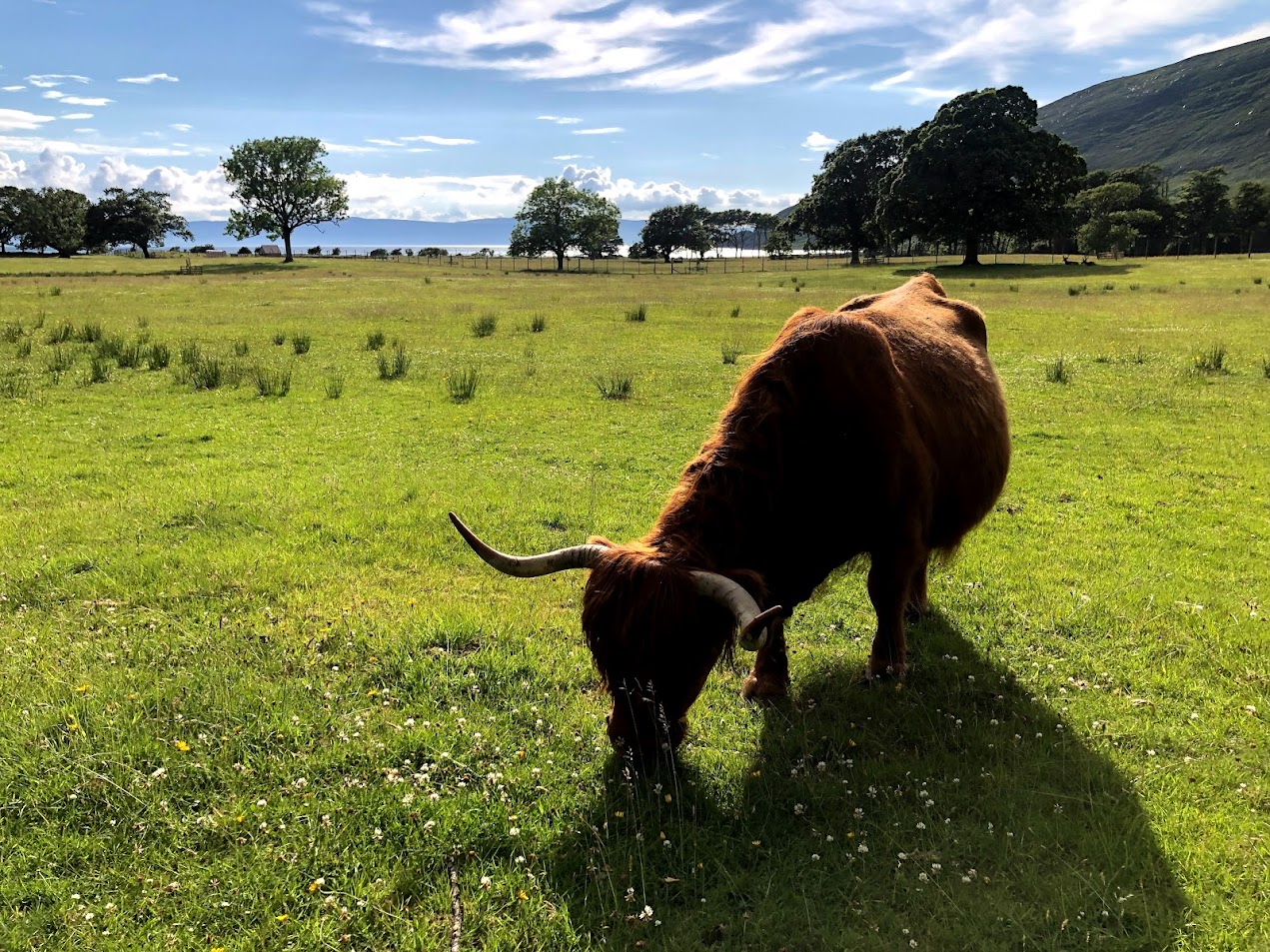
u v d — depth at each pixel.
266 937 2.96
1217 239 106.00
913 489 4.34
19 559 6.32
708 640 3.26
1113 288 37.31
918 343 5.04
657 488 8.60
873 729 4.34
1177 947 2.93
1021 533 7.29
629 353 18.75
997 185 57.31
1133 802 3.72
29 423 11.32
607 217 97.69
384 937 3.00
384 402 13.16
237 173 89.00
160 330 22.52
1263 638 5.20
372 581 6.12
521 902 3.12
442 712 4.40
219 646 5.01
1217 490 8.34
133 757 3.88
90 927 2.96
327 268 74.88
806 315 4.77
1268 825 3.55
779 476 3.77
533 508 7.79
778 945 2.96
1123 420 11.54
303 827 3.49
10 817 3.53
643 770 3.55
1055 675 4.87
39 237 114.00
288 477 8.76
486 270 83.31
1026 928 3.01
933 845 3.44
